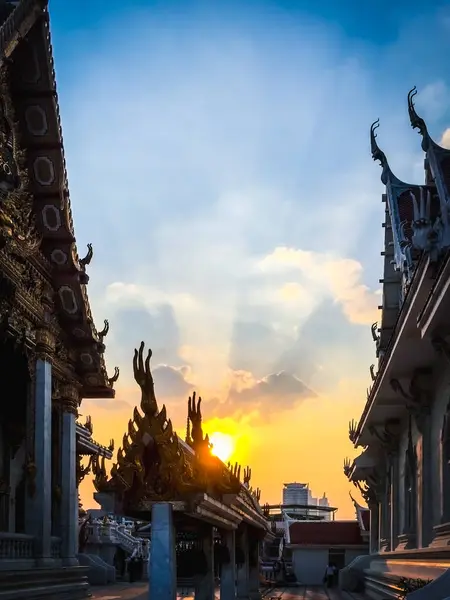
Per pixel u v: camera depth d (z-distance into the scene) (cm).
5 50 1969
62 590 2306
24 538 2139
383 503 3406
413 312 1540
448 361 1484
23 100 2208
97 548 4531
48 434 2312
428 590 1103
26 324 2275
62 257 2480
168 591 896
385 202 2717
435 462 1898
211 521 1124
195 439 1133
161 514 921
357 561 3566
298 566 5091
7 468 2564
